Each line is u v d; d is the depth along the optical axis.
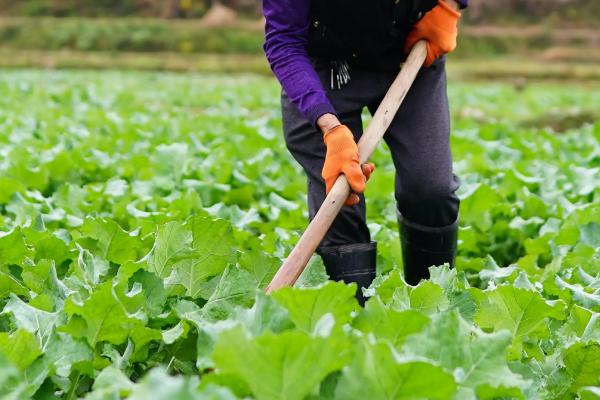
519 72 45.06
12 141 11.75
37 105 18.53
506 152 11.34
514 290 3.78
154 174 8.83
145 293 3.87
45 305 3.81
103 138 11.74
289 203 7.74
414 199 4.78
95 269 4.21
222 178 8.54
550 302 3.91
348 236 4.83
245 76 41.78
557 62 56.06
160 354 3.74
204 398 2.42
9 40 54.56
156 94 24.66
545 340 4.03
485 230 7.32
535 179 8.51
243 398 2.89
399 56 4.84
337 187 4.12
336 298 3.15
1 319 3.89
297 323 3.17
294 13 4.48
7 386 3.06
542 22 65.12
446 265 4.00
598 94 31.19
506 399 3.15
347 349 2.95
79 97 20.91
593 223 6.12
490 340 3.08
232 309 3.89
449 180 4.79
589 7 65.81
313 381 2.78
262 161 9.66
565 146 12.53
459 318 3.11
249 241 6.12
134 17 62.53
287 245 6.14
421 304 3.74
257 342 2.71
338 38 4.69
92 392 3.15
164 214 6.57
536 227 7.22
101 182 9.26
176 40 54.25
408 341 3.09
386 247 5.95
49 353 3.40
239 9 63.62
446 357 3.07
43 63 47.16
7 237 4.50
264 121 14.32
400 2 4.59
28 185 8.77
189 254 4.09
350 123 4.86
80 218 7.07
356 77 4.84
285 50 4.48
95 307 3.42
